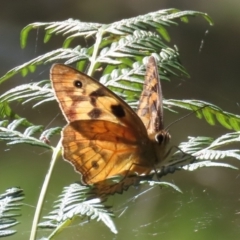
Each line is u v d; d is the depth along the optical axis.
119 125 1.26
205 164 1.25
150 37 1.29
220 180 1.68
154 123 1.27
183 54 2.82
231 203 1.46
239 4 3.07
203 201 1.48
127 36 1.29
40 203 1.25
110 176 1.27
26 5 3.04
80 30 1.31
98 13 3.11
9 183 1.64
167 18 1.30
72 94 1.26
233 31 2.98
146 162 1.27
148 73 1.28
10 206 1.25
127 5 3.13
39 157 1.81
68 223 1.25
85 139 1.26
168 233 1.38
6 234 1.24
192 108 1.28
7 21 2.93
